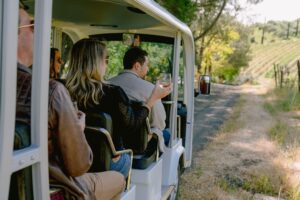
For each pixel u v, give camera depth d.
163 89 3.35
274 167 6.58
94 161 2.81
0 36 1.38
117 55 4.84
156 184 3.81
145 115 3.23
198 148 7.92
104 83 3.03
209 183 5.64
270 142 8.60
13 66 1.41
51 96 1.89
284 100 16.47
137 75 3.80
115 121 3.05
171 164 4.41
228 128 10.30
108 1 3.14
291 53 67.00
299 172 6.39
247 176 6.08
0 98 1.39
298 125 10.88
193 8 13.48
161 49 4.75
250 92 26.86
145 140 3.43
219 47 33.97
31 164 1.58
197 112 14.20
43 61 1.60
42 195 1.64
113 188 2.50
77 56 2.89
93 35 4.90
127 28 4.52
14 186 1.57
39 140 1.61
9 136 1.42
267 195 5.35
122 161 3.02
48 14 1.62
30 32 1.78
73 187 2.04
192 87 5.56
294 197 5.19
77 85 2.87
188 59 5.38
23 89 1.68
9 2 1.38
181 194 5.12
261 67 57.31
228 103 18.11
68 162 1.96
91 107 2.92
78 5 3.39
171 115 4.37
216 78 40.06
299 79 17.67
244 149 7.90
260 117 12.70
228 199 5.07
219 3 18.92
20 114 1.66
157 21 3.98
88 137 2.81
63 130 1.91
